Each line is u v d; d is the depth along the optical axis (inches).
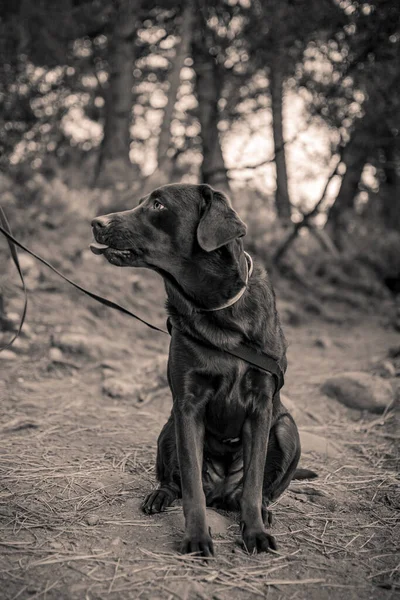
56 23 419.2
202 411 123.4
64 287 300.8
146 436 178.9
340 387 223.6
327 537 120.0
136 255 126.3
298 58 401.1
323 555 112.0
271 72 425.7
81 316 284.2
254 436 121.6
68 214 355.3
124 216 126.3
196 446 119.0
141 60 498.0
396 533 123.8
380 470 161.5
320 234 456.8
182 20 408.8
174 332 124.9
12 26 394.3
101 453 161.0
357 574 105.3
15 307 269.9
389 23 347.6
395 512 134.7
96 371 238.1
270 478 132.3
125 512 124.6
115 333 285.9
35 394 209.6
